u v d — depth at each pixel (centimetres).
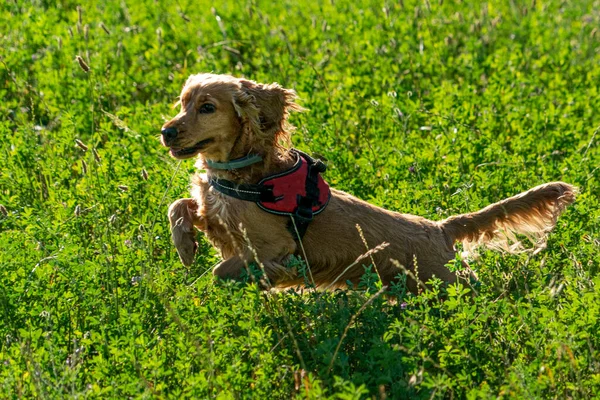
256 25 1602
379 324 717
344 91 1273
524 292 817
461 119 1148
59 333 701
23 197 971
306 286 765
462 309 720
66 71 1309
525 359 696
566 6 1895
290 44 1474
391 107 1172
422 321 719
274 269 784
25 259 782
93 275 769
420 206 945
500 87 1258
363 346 711
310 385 618
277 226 785
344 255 815
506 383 653
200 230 840
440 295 820
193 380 614
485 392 612
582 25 1683
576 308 722
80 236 862
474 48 1475
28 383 622
